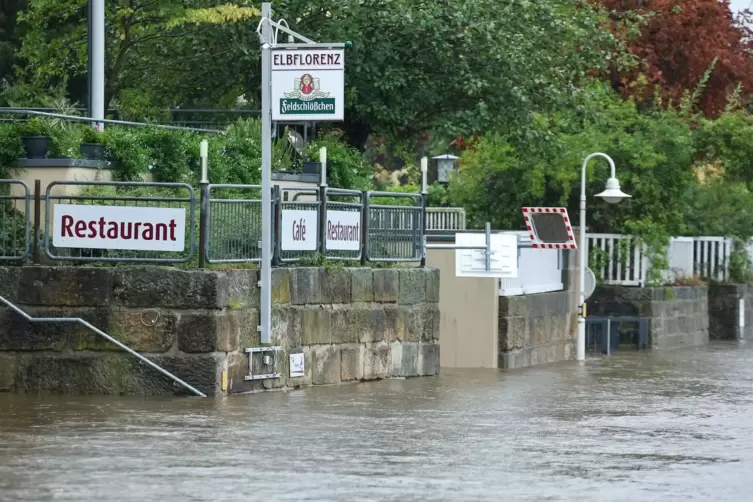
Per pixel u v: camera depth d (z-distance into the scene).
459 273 38.97
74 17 51.25
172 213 29.95
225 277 29.62
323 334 32.94
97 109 38.03
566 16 50.25
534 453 22.81
